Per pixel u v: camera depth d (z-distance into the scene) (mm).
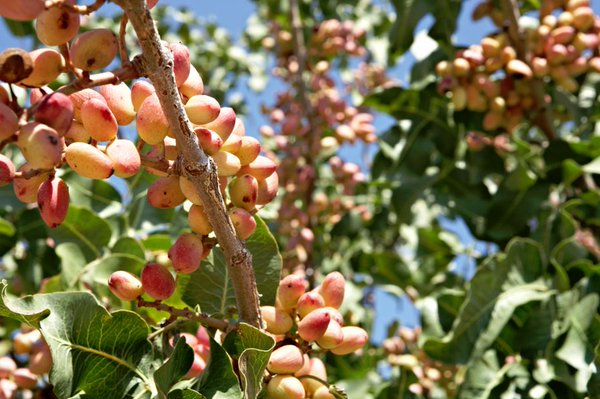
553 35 1011
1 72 414
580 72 1021
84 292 521
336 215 1285
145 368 530
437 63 1137
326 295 544
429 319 858
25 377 709
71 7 428
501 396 793
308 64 1412
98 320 519
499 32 1072
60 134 427
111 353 523
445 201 1095
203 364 539
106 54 437
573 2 1030
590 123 1080
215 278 599
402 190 1096
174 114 448
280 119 1362
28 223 1005
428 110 1102
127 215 882
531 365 801
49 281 804
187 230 821
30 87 449
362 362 1104
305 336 524
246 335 510
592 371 762
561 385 789
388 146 1150
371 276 1206
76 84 436
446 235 1190
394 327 1240
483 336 806
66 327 514
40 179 470
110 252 829
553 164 994
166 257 708
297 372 543
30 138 410
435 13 1116
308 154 1261
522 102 1034
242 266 500
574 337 789
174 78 443
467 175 1094
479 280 820
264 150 1316
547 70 1016
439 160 1150
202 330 593
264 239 599
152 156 490
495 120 1027
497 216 1004
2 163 439
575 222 932
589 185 1018
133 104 485
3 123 406
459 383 831
